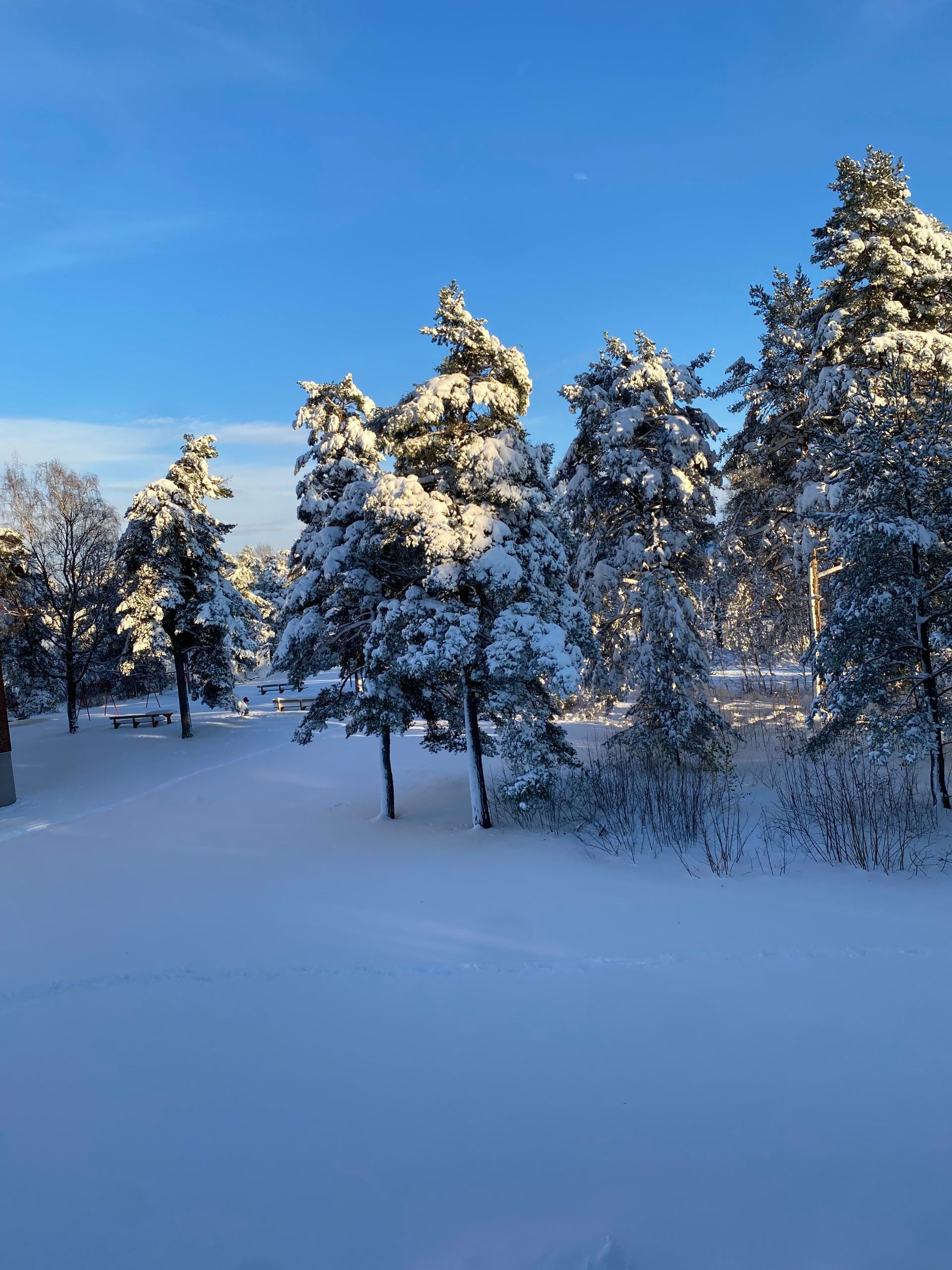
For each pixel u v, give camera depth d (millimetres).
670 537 17859
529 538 13906
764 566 23062
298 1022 6277
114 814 17438
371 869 11430
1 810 18812
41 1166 4512
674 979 6617
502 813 15102
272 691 48750
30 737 30844
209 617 28328
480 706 14562
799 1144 4293
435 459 14227
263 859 12656
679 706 16766
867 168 18234
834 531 13148
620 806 13766
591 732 22797
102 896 10820
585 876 10164
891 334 16984
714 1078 5043
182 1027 6316
